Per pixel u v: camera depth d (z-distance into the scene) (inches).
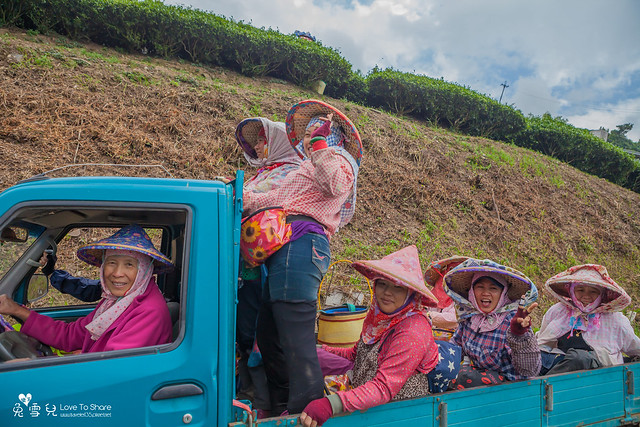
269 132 116.0
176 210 80.4
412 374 98.9
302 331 90.0
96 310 95.6
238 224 81.7
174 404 75.7
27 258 100.1
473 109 530.6
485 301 119.0
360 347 108.6
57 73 319.9
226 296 79.0
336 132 112.5
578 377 113.7
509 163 473.7
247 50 439.8
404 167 394.3
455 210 382.3
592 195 508.4
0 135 261.6
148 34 406.6
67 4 373.7
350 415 84.4
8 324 96.6
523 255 370.6
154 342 85.9
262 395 101.0
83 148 276.5
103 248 87.7
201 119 338.0
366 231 322.3
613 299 150.9
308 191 97.4
